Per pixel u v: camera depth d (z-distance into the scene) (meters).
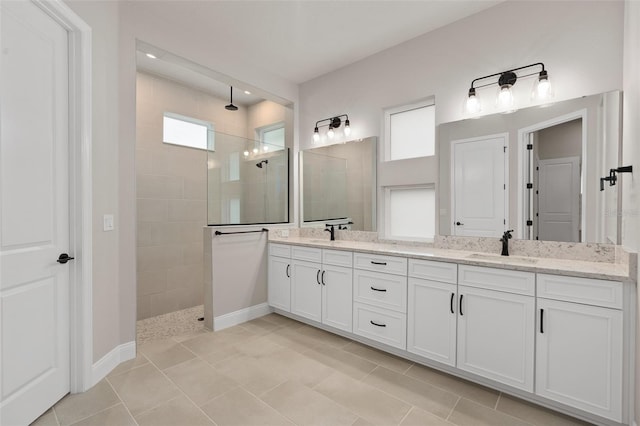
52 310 1.76
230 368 2.24
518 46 2.30
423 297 2.25
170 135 3.75
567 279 1.68
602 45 1.98
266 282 3.51
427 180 2.77
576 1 2.07
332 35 2.83
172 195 3.68
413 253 2.34
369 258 2.56
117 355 2.28
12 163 1.52
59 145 1.82
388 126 3.13
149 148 3.49
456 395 1.92
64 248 1.85
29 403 1.60
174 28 2.67
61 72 1.83
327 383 2.05
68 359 1.89
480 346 1.99
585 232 2.02
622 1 1.92
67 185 1.88
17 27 1.54
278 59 3.27
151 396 1.89
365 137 3.22
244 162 3.35
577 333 1.66
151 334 2.91
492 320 1.94
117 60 2.29
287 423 1.65
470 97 2.44
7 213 1.50
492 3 2.39
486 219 2.43
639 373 1.45
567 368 1.69
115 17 2.27
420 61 2.82
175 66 3.39
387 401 1.85
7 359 1.49
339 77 3.46
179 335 2.88
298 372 2.19
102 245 2.12
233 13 2.52
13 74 1.52
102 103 2.12
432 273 2.20
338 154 3.45
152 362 2.33
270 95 3.61
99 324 2.08
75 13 1.85
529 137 2.24
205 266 3.07
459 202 2.57
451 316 2.11
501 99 2.30
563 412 1.75
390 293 2.43
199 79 3.71
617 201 1.88
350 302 2.70
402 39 2.90
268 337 2.83
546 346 1.75
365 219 3.21
